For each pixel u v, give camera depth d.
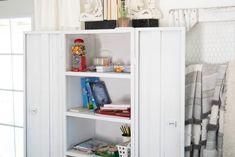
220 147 1.99
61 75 2.31
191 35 2.11
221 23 2.03
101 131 2.55
